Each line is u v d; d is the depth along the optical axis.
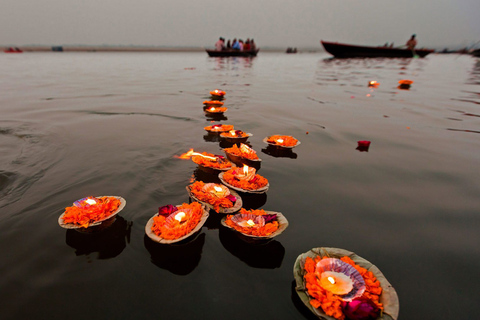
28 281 2.01
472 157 4.60
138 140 5.25
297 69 22.94
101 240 2.44
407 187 3.59
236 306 1.87
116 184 3.46
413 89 12.37
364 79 16.08
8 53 47.84
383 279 1.89
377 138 5.56
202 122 6.67
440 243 2.56
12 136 5.35
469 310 1.91
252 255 2.34
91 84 12.77
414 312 1.89
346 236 2.63
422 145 5.17
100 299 1.89
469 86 13.20
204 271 2.15
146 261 2.23
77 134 5.57
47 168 3.92
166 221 2.35
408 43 33.88
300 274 1.97
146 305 1.86
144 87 12.32
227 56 38.22
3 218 2.70
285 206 3.09
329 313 1.65
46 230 2.55
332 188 3.52
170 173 3.80
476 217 2.95
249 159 3.94
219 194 2.81
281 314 1.82
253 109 8.19
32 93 10.09
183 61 32.53
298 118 7.18
